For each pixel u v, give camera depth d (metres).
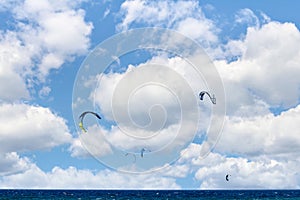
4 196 113.44
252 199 106.69
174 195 134.62
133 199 106.00
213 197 116.56
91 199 103.56
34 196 116.31
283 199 102.75
